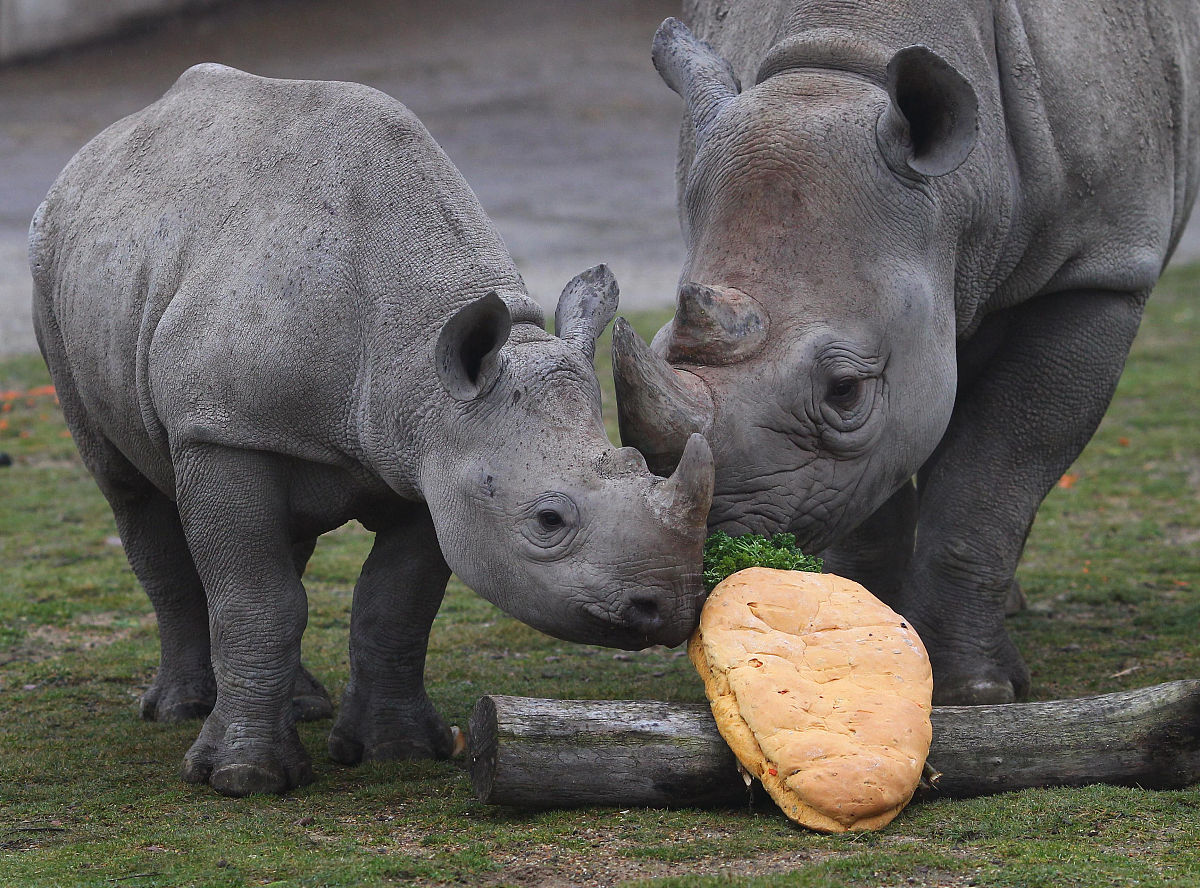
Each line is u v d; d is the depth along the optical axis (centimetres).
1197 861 812
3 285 3272
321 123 1080
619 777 905
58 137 4525
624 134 4819
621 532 876
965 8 1174
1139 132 1249
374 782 1052
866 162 1034
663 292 3219
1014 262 1207
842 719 872
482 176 4362
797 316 995
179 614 1253
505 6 6119
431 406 970
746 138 1042
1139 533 1814
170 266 1083
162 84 5056
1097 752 923
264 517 1032
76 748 1145
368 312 1014
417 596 1105
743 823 888
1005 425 1261
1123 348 1264
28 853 899
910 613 1266
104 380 1151
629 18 6066
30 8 5253
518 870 830
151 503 1241
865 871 798
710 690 900
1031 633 1456
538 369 933
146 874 848
